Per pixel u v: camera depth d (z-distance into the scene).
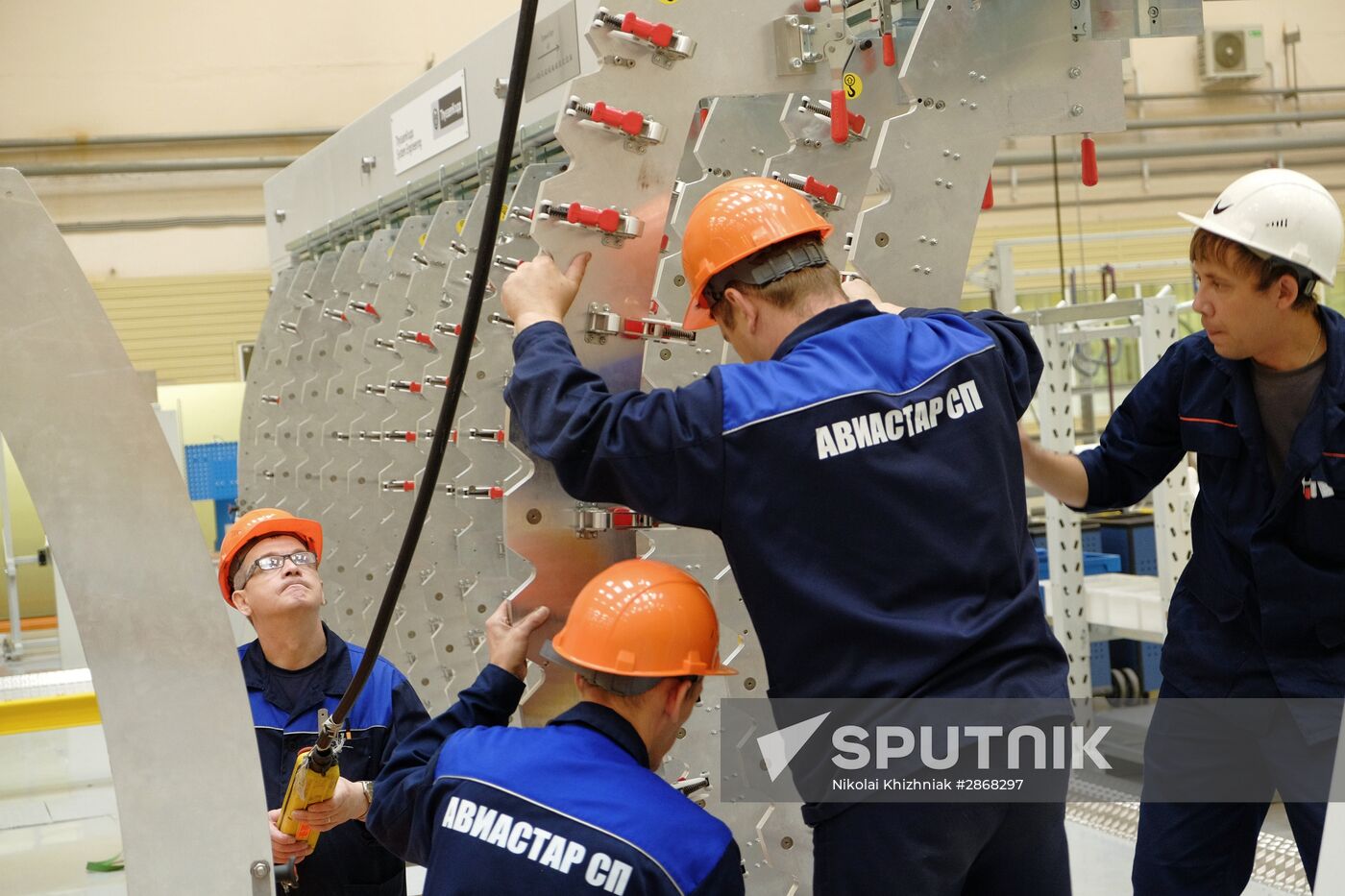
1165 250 11.11
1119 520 6.32
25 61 10.09
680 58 2.23
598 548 2.33
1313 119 11.23
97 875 4.55
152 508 1.58
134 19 10.31
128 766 1.59
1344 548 2.13
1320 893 1.54
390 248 4.74
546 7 3.44
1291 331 2.12
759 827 2.66
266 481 5.80
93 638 1.57
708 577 2.50
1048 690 1.75
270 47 10.61
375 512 4.64
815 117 2.79
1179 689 2.39
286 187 5.88
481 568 3.51
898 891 1.70
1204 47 11.12
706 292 1.90
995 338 1.90
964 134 2.45
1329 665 2.18
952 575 1.71
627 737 1.73
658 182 2.24
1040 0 2.49
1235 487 2.25
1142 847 2.45
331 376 5.03
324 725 1.90
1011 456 1.82
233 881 1.64
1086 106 2.54
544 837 1.59
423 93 4.34
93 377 1.55
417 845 1.79
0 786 5.93
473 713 2.01
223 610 1.62
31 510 10.37
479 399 3.36
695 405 1.69
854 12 2.86
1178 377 2.38
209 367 10.70
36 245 1.52
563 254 2.16
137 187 10.43
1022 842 1.80
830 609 1.68
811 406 1.68
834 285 1.87
